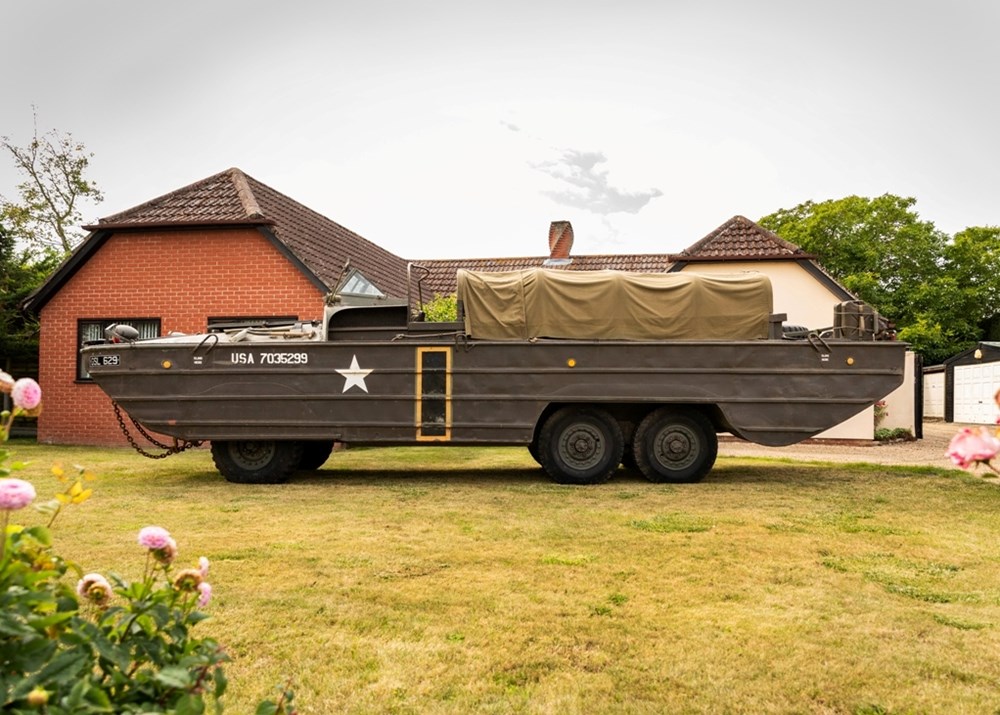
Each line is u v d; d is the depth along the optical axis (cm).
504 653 366
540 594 457
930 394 3253
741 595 459
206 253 1520
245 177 1702
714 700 319
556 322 932
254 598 445
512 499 809
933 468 1077
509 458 1266
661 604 441
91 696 176
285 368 939
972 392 2823
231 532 630
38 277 1998
